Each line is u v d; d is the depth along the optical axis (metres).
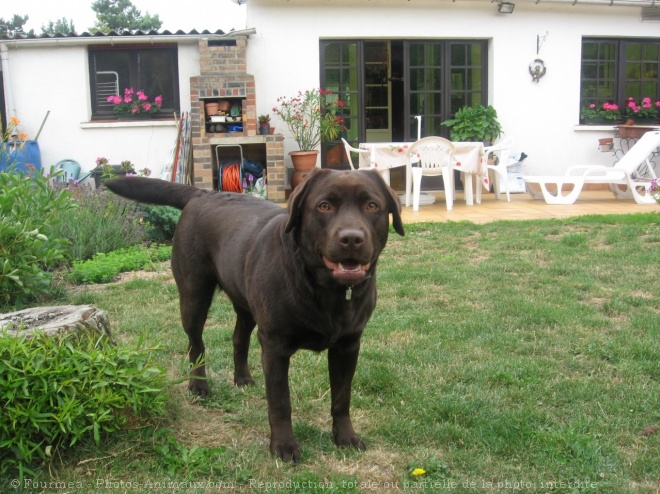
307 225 2.47
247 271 2.81
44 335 2.69
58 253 4.89
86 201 7.05
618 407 3.13
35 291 5.12
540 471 2.59
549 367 3.66
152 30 10.38
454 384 3.45
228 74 9.96
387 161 9.39
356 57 11.00
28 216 4.87
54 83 10.45
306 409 3.20
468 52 11.31
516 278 5.56
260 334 2.71
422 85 11.29
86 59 10.45
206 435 2.91
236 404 3.25
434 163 9.30
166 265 6.33
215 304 4.96
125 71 10.66
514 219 8.29
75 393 2.58
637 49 11.79
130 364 2.80
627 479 2.52
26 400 2.53
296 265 2.54
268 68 10.66
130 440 2.73
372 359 3.80
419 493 2.44
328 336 2.60
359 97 11.10
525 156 11.34
